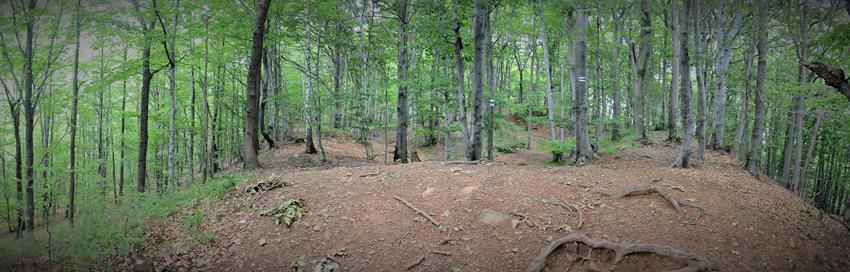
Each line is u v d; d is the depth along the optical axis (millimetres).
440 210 6766
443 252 5910
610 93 23391
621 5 13203
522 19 16500
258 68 11445
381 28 15539
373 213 6867
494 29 16062
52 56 11547
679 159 10648
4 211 10391
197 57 12125
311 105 15219
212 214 7453
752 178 10047
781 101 12508
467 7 10945
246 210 7391
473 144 10133
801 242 6172
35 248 6781
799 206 8367
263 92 16562
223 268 6148
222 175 11914
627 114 23422
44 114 16500
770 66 13883
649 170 9023
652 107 27453
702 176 9094
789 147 13758
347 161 14773
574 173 8195
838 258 6086
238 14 12070
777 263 5609
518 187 7344
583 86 10789
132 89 18672
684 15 10258
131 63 11203
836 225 7605
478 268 5656
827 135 18656
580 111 10891
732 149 16531
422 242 6125
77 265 6406
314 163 13836
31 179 10906
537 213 6473
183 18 11312
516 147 17734
